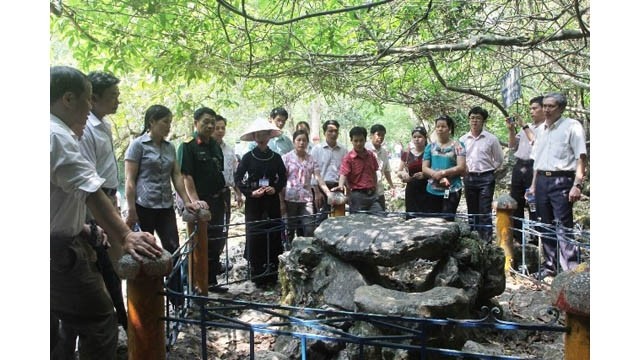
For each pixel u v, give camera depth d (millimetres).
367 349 3160
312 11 6246
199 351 3551
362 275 3650
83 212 2508
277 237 5207
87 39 5500
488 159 6254
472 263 3758
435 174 5754
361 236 3686
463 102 10242
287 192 5730
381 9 6133
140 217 4129
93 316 2557
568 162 5082
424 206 6031
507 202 5238
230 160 6305
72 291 2477
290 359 3418
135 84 9367
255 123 5090
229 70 6383
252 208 5105
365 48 6871
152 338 2332
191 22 5715
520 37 5859
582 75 7309
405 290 4023
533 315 4238
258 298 4832
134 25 5617
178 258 3625
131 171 4047
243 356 3559
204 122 4758
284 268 4266
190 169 4668
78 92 2381
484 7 6203
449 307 3062
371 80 7961
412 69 8047
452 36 6156
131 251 2258
